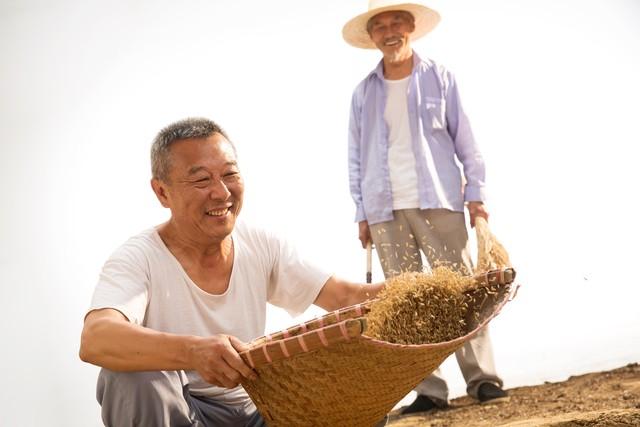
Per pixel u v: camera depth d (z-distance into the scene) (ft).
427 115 17.97
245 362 7.84
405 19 18.06
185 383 9.44
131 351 8.38
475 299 8.93
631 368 17.57
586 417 11.69
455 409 17.13
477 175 18.04
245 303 10.05
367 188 18.29
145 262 9.57
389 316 8.59
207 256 9.78
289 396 7.94
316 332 7.36
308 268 10.46
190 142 9.38
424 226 17.88
